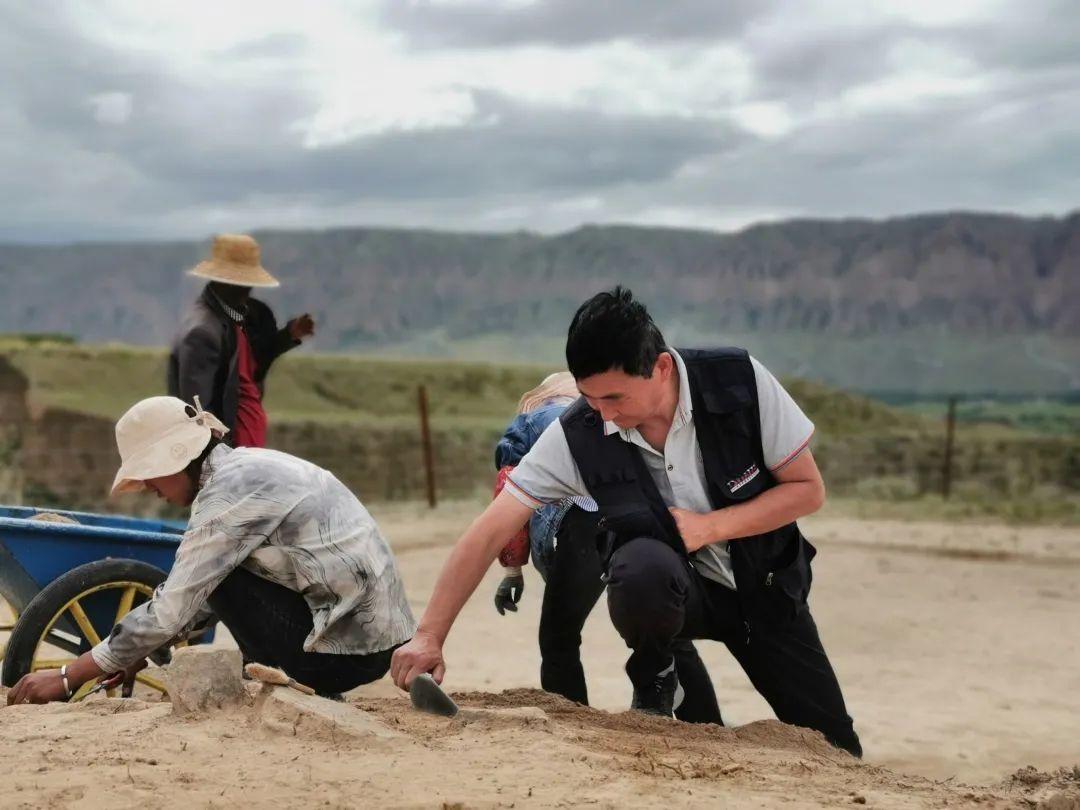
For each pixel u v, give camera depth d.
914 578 13.06
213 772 3.19
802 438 4.14
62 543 5.02
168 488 4.32
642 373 3.84
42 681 4.18
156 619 4.12
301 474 4.33
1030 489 28.59
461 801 2.99
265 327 7.05
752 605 4.30
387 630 4.44
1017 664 9.07
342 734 3.50
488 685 7.80
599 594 5.07
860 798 3.20
